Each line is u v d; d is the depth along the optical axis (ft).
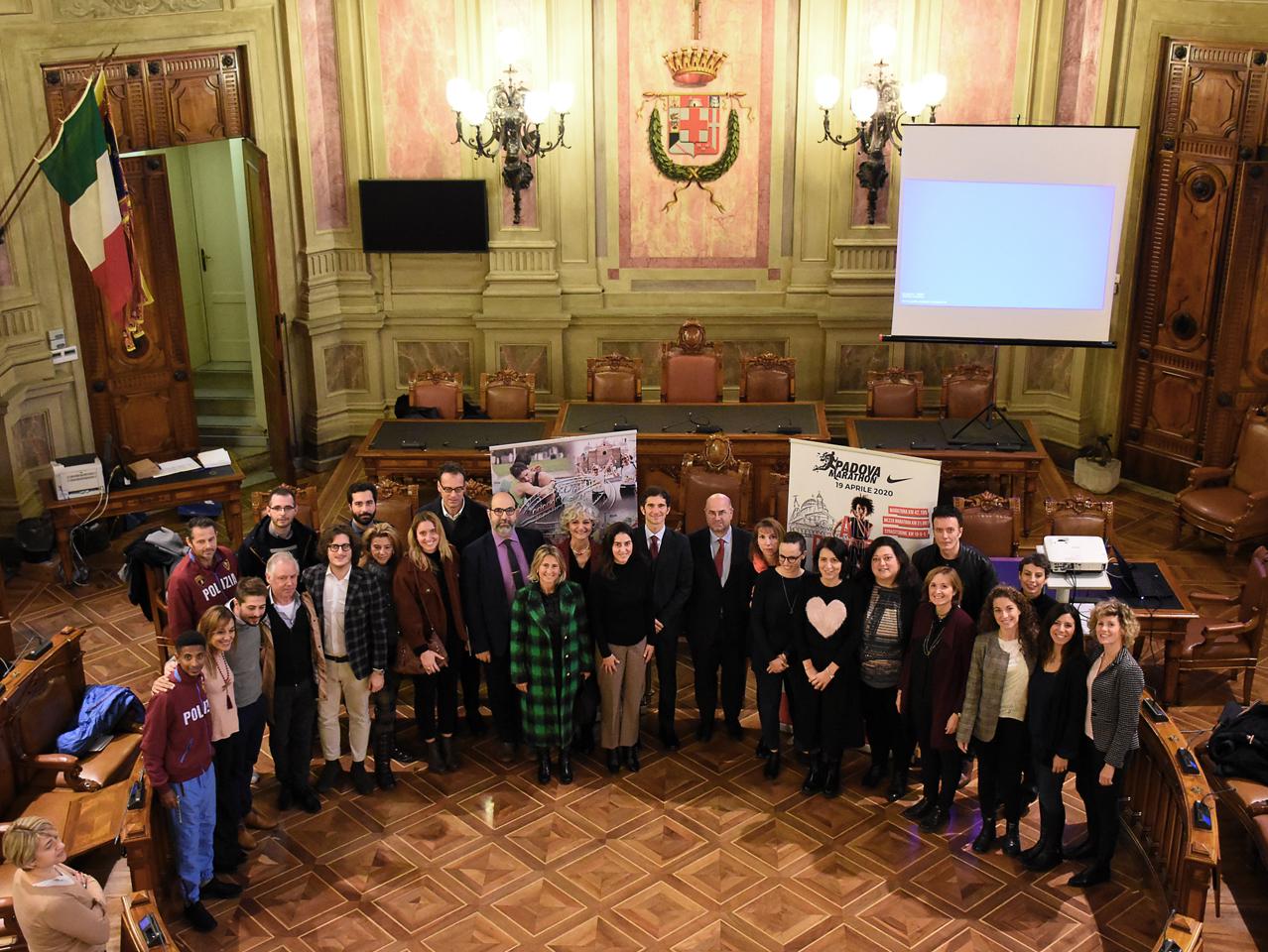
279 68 30.30
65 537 26.66
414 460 27.25
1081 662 17.58
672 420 28.78
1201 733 21.20
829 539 19.38
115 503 26.63
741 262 32.71
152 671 24.03
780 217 32.30
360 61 31.17
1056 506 23.47
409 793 20.58
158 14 28.43
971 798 20.36
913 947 17.33
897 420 29.45
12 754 19.15
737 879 18.63
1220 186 28.78
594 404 30.07
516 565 20.68
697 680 21.52
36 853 14.62
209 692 17.61
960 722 18.42
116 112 28.40
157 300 30.99
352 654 19.61
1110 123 30.01
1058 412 32.76
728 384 33.81
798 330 33.19
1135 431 31.89
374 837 19.58
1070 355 32.17
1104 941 17.43
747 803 20.27
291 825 19.81
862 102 29.04
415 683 20.70
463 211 31.71
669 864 18.95
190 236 37.50
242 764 18.60
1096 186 27.96
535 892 18.40
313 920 17.92
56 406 28.53
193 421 32.35
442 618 20.18
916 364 33.24
